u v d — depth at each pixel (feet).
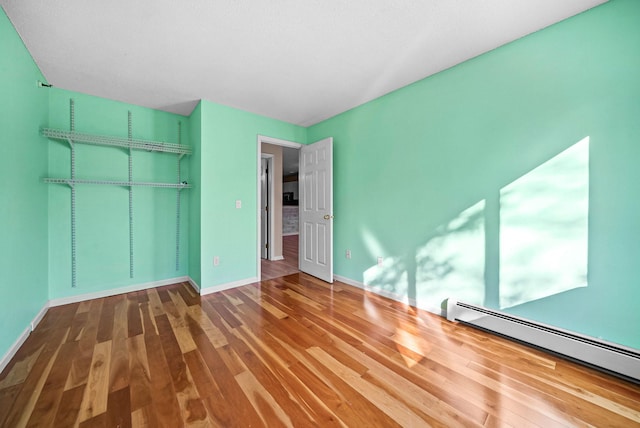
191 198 10.40
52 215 8.10
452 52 6.50
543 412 4.00
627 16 4.75
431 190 7.75
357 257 10.16
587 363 5.00
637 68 4.68
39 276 7.16
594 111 5.10
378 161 9.29
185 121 10.82
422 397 4.33
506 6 4.98
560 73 5.46
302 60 6.81
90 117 8.71
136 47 6.18
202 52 6.40
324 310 7.89
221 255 9.82
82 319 7.18
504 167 6.28
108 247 9.14
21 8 4.88
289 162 26.30
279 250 15.60
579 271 5.32
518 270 6.12
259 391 4.44
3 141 5.14
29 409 3.98
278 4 4.88
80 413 3.92
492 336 6.32
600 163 5.07
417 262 8.14
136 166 9.68
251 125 10.64
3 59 5.08
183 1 4.78
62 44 6.02
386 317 7.42
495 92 6.38
